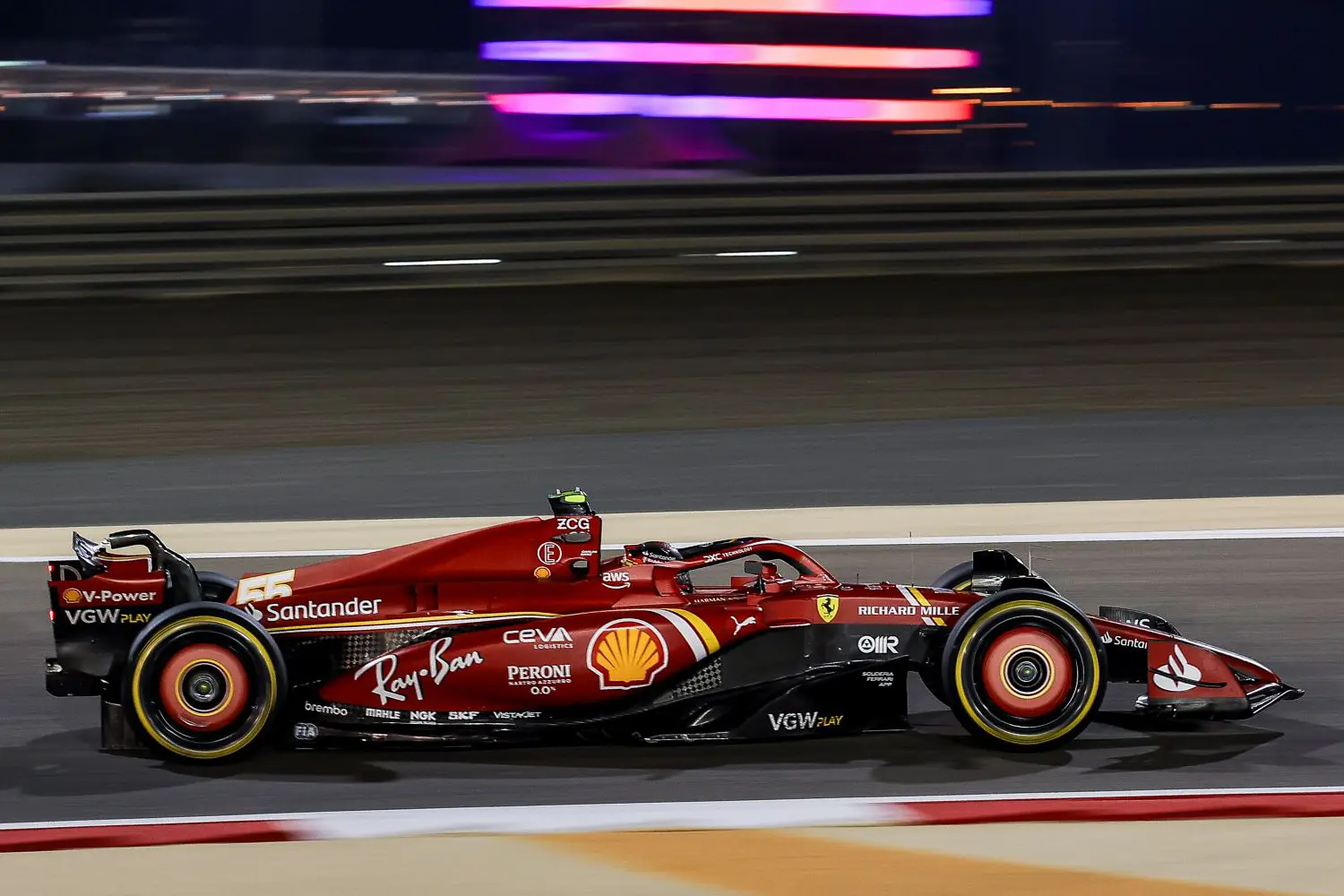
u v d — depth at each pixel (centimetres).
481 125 9450
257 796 1859
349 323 6212
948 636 1966
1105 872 1617
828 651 1981
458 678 1939
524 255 6825
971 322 6178
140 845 1709
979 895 1567
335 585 2014
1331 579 2931
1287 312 6341
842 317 6259
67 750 2056
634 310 6412
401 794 1862
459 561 2019
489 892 1584
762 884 1595
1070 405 4991
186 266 6569
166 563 2034
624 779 1912
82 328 6138
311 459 4366
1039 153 10231
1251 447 4366
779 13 9881
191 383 5378
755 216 6944
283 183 8788
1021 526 3403
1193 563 3067
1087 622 1945
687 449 4416
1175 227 7081
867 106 10050
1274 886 1584
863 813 1780
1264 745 2025
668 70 10131
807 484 3944
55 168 8688
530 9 10244
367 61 10356
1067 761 1959
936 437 4547
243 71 9500
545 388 5281
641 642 1958
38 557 3250
